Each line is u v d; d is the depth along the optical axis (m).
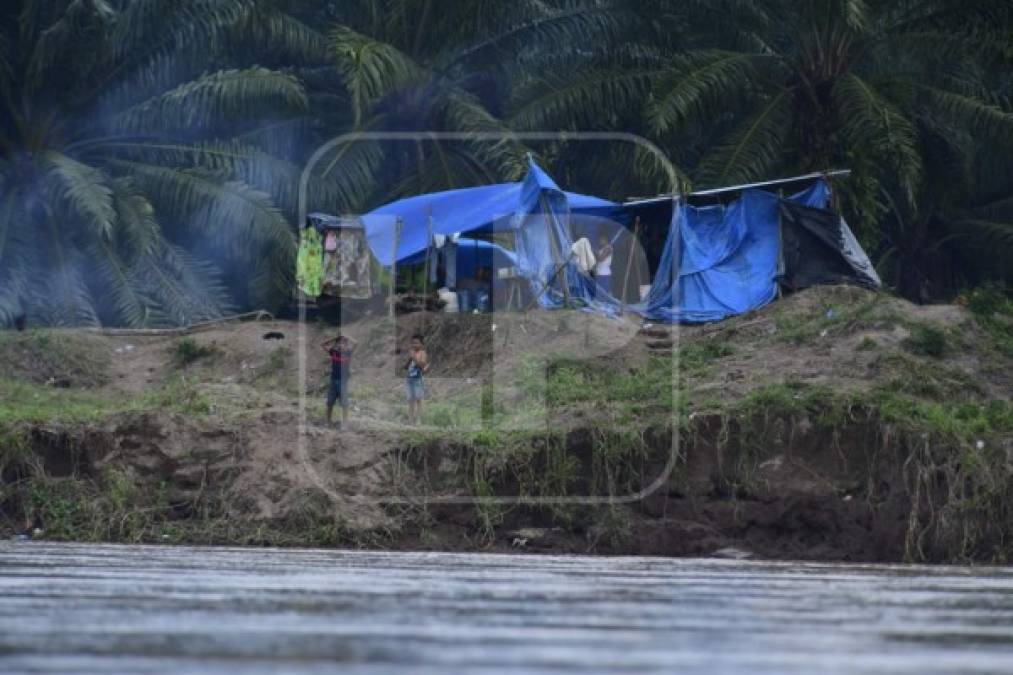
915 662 25.16
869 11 92.50
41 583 40.66
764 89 97.31
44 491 67.31
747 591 40.84
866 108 90.44
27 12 96.06
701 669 23.89
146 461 68.06
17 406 73.69
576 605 35.25
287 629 28.89
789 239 81.19
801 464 65.38
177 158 98.56
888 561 63.12
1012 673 23.91
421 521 64.94
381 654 25.14
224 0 97.19
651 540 64.50
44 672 22.80
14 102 97.81
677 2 99.00
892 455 64.50
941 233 120.81
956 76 104.81
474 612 33.09
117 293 90.56
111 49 95.56
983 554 62.56
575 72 99.75
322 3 112.19
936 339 73.81
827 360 72.44
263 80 96.50
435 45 100.75
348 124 104.31
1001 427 66.44
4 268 90.12
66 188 92.06
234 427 68.62
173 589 38.72
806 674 23.50
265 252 95.00
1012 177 121.56
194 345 84.69
